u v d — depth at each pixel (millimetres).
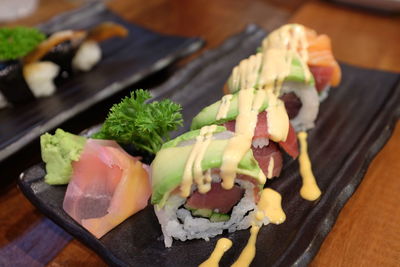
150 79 343
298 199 223
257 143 225
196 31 405
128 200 217
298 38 292
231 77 273
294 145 242
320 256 203
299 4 445
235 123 224
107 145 233
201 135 208
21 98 311
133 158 231
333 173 238
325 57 285
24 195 231
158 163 202
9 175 265
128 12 447
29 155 276
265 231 208
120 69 342
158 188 195
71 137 232
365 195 232
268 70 257
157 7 452
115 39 388
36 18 448
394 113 272
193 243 208
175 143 208
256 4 446
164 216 206
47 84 321
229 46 352
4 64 306
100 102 309
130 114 229
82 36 344
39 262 218
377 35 382
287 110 271
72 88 327
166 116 228
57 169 229
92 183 221
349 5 421
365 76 316
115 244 206
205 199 204
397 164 251
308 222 205
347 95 301
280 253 192
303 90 266
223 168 190
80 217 212
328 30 392
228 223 213
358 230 214
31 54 321
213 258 199
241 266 193
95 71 346
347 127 273
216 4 450
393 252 203
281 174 242
